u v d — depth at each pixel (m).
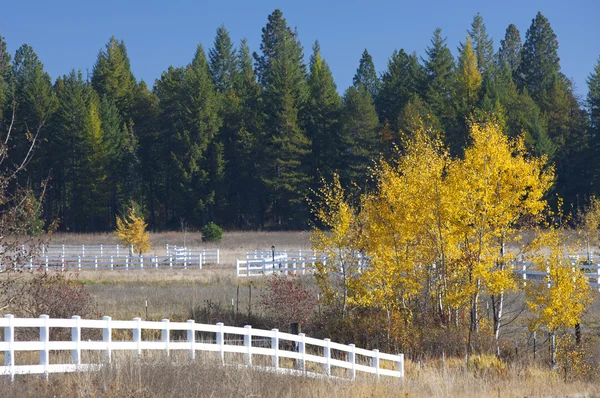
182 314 37.12
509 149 37.47
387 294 35.38
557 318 32.53
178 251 70.50
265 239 97.81
